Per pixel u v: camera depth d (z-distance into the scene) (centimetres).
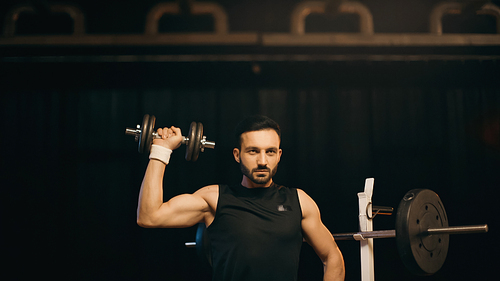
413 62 450
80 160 444
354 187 445
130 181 441
